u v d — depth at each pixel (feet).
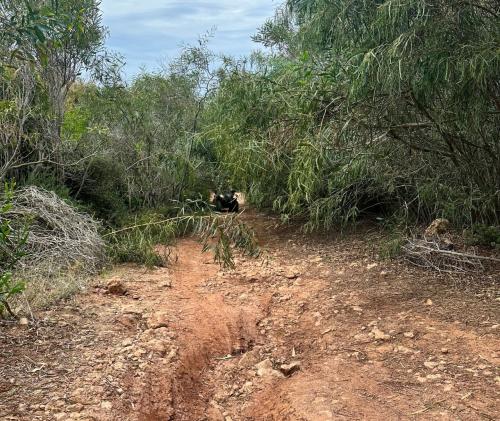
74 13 24.09
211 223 20.74
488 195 20.45
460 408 10.38
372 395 11.15
